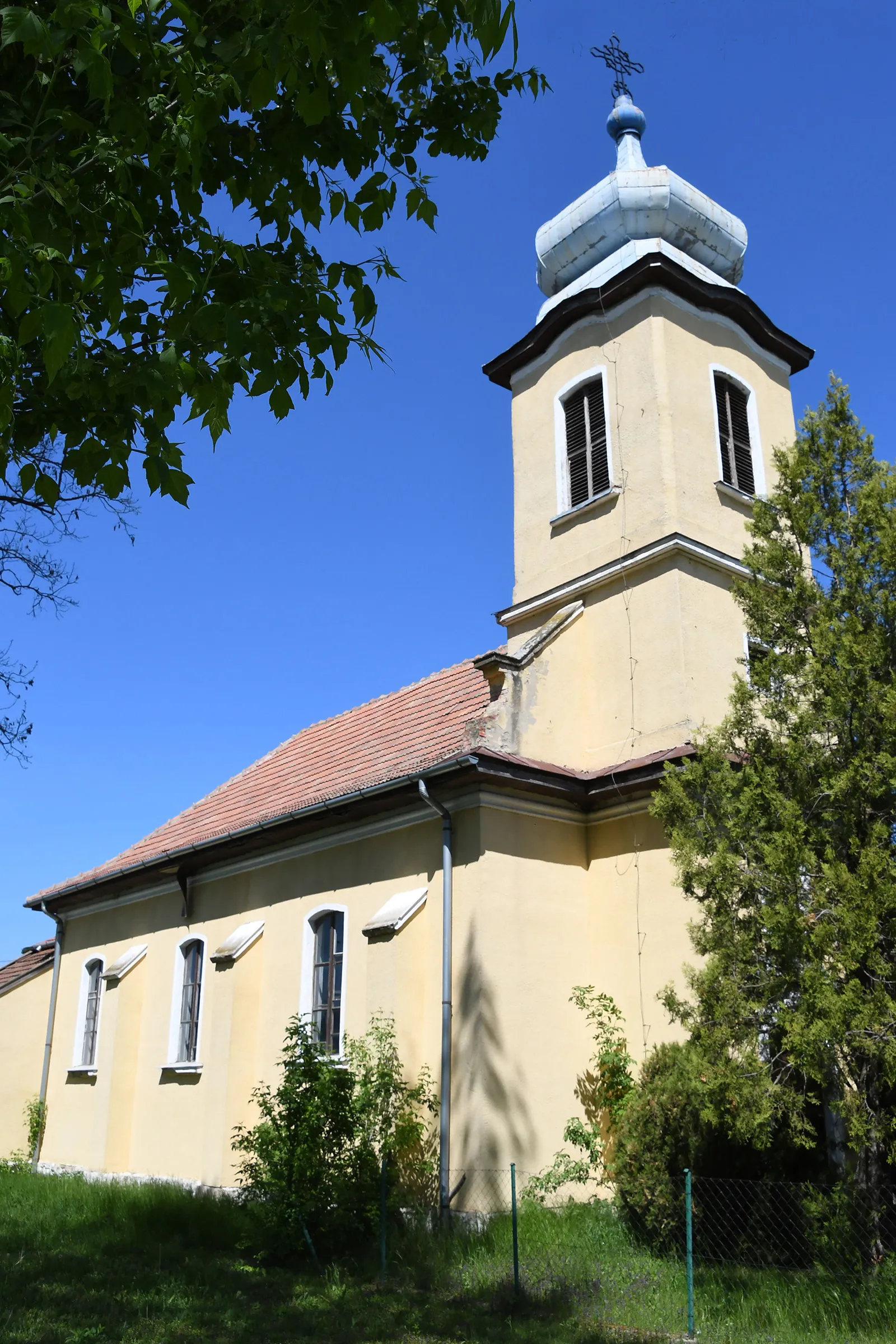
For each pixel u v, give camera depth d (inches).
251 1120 606.5
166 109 198.2
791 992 335.0
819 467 391.9
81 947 872.3
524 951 505.7
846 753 353.7
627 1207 419.8
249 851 677.9
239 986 629.3
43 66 203.0
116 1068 730.2
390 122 252.8
